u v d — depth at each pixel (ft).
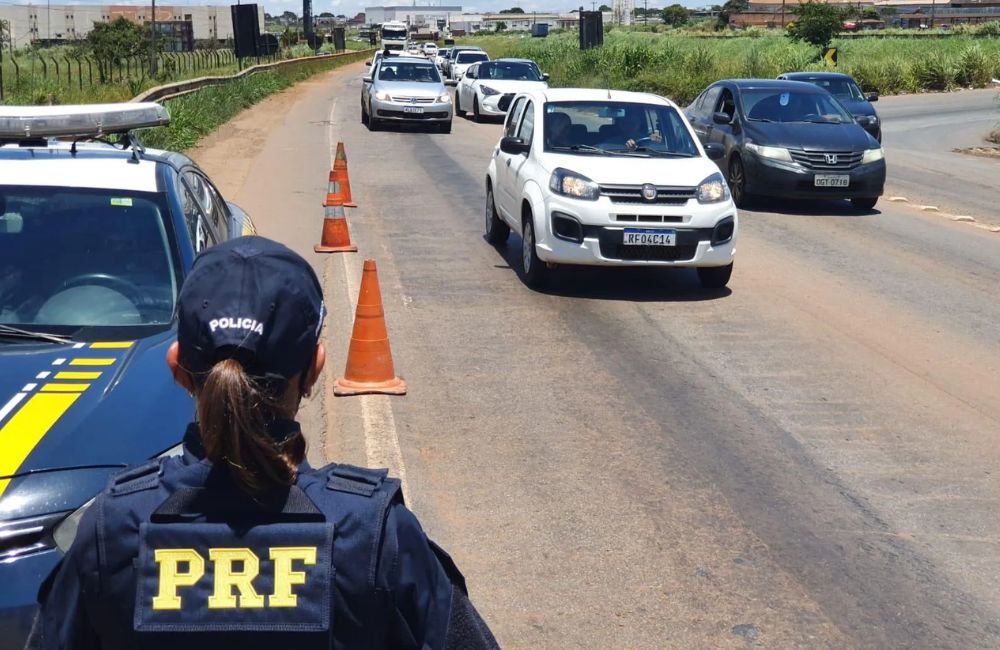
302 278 5.84
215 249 5.85
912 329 29.53
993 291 34.45
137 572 5.38
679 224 32.14
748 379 24.75
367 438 20.31
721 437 20.97
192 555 5.37
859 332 29.12
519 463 19.38
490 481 18.54
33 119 16.70
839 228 46.09
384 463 19.13
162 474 5.62
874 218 48.96
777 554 16.14
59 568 5.74
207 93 90.27
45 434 11.75
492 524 16.85
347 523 5.49
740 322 29.96
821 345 27.73
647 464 19.49
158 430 12.10
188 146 65.16
